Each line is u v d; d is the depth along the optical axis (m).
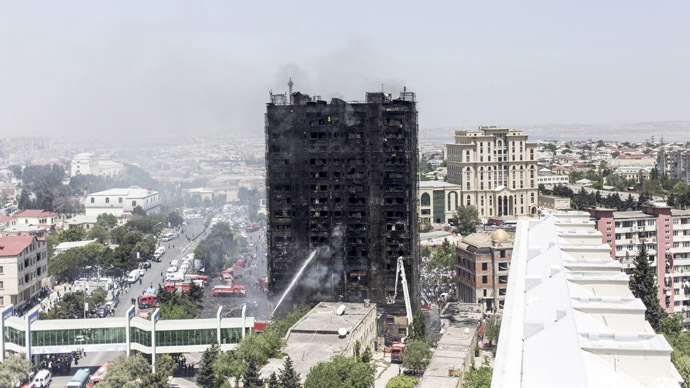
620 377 141.00
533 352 159.00
